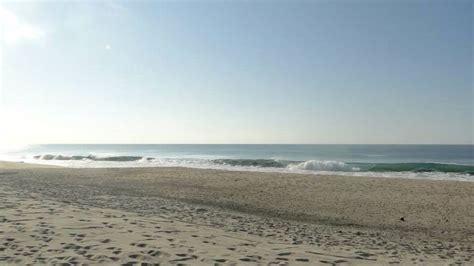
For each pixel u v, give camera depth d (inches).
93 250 206.7
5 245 208.1
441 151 3582.7
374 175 1016.9
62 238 229.1
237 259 207.0
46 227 255.8
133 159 1811.0
